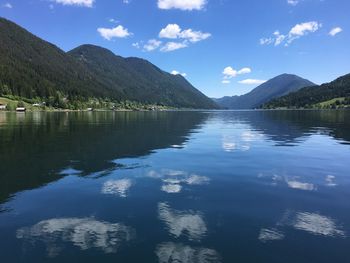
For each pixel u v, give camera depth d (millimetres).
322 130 49156
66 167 20375
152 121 79562
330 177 18000
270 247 9656
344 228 10992
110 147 29281
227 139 36406
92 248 9586
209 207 13008
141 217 11938
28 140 34312
